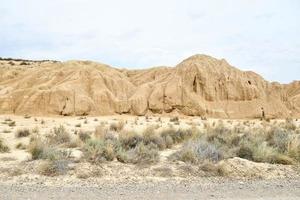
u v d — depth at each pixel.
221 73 54.75
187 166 12.12
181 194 8.92
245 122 40.25
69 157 13.13
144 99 48.56
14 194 8.70
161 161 13.13
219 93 52.34
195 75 52.41
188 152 13.39
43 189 9.29
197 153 13.52
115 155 13.43
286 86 72.19
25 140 20.19
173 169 11.90
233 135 18.89
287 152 14.52
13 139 20.73
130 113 47.53
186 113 48.25
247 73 58.88
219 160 13.12
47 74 53.34
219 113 48.59
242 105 51.03
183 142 18.16
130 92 52.78
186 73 52.75
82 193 8.90
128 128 28.36
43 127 29.50
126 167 12.08
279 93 59.00
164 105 48.72
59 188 9.43
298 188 9.88
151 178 10.86
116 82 52.59
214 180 10.83
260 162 13.55
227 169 11.94
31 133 23.28
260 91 54.91
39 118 39.88
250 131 22.45
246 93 52.62
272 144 16.86
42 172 11.10
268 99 55.03
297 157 14.09
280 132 19.81
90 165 11.95
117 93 51.12
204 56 57.91
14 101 45.88
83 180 10.48
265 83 58.19
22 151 15.63
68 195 8.68
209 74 52.97
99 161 12.58
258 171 12.02
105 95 47.53
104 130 22.58
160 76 56.47
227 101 51.66
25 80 52.25
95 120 37.78
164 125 33.75
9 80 56.00
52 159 12.31
